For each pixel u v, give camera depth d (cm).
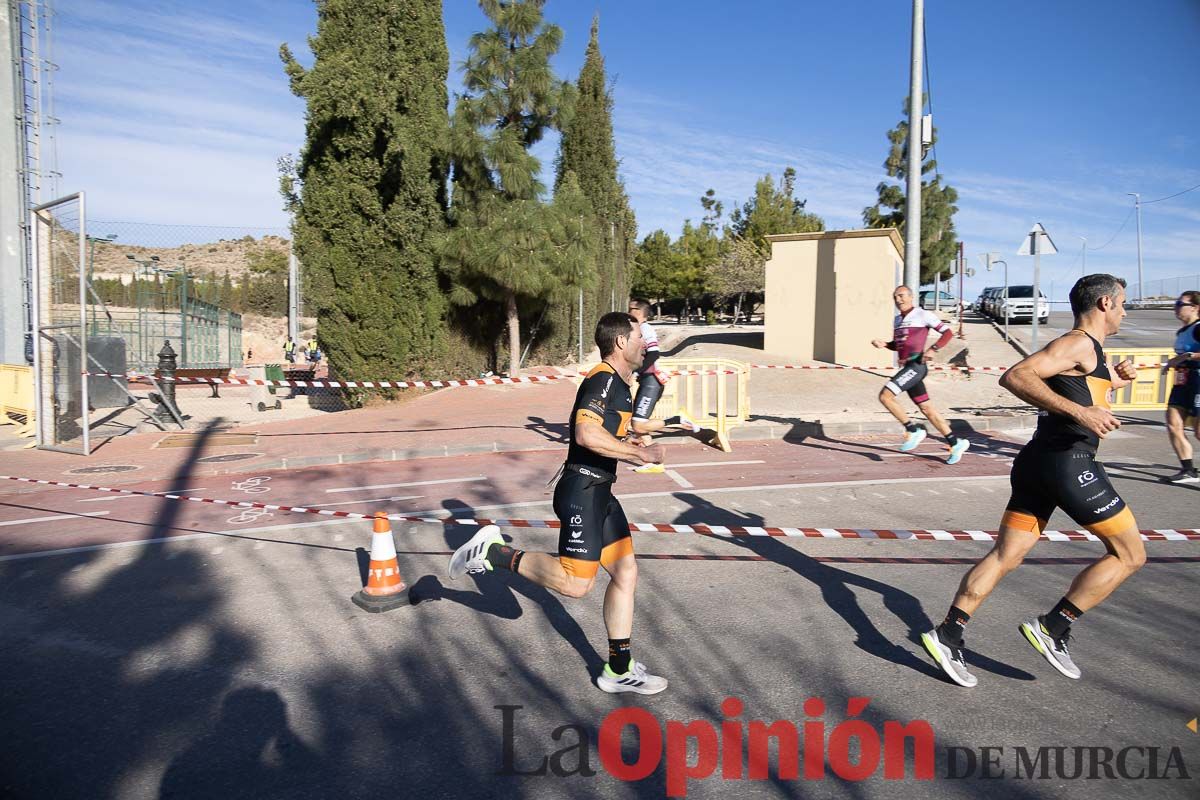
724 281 5522
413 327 1705
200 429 1370
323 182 1614
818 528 702
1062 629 408
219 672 437
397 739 365
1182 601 517
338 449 1129
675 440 1174
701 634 477
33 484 951
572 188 2312
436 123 1716
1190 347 855
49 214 1190
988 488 850
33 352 1174
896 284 2239
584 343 2736
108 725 381
